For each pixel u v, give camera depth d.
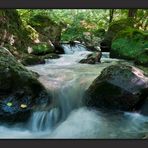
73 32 13.12
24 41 7.22
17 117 3.85
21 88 4.00
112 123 3.88
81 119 4.00
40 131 3.88
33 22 9.63
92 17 15.03
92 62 6.79
